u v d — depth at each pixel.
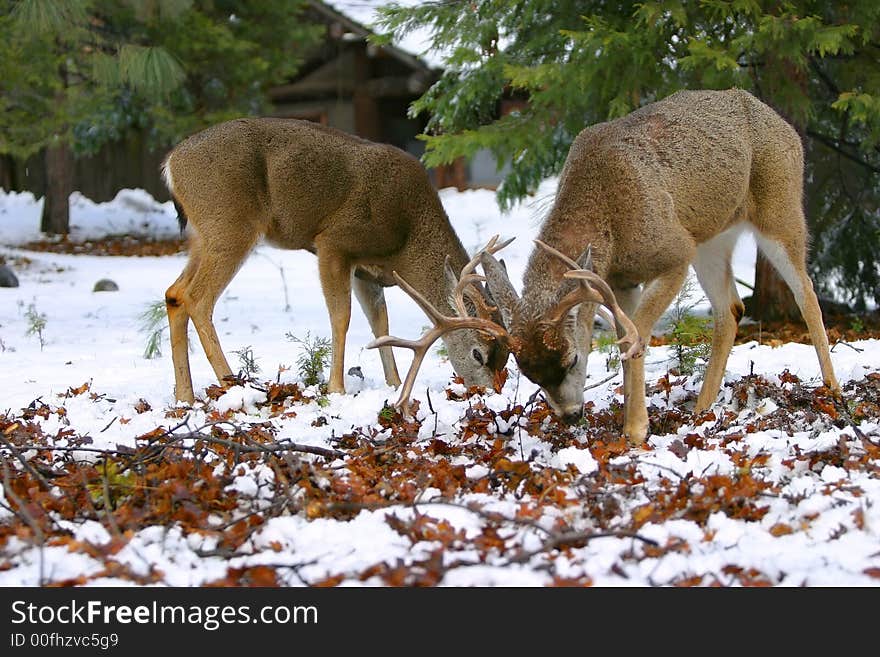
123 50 19.88
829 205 16.38
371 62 37.34
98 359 13.30
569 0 15.36
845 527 5.74
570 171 8.83
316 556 5.64
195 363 12.95
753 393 9.58
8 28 21.41
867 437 7.61
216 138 10.61
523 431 8.56
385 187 10.82
